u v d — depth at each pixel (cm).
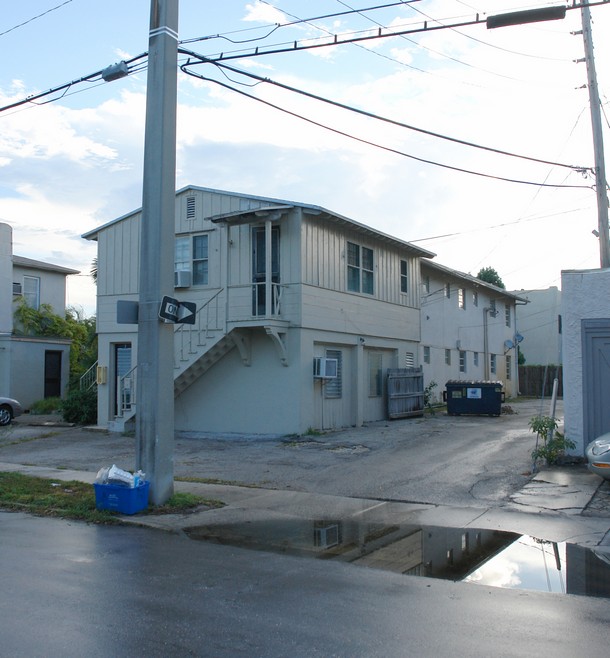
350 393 2119
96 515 956
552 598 623
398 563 740
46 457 1570
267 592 628
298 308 1830
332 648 493
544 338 4731
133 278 2091
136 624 536
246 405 1903
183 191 2008
